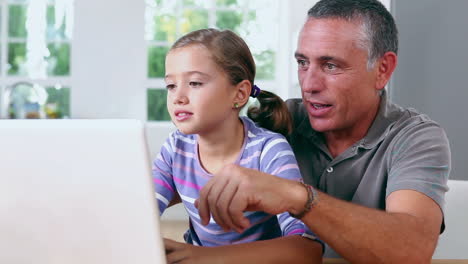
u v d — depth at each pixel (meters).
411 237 0.86
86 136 0.56
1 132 0.56
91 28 3.84
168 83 0.98
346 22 1.09
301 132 1.25
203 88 0.95
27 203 0.57
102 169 0.56
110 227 0.57
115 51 3.87
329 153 1.22
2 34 4.02
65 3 4.04
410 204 0.98
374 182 1.17
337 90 1.11
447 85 2.59
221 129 1.01
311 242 0.89
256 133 1.05
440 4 2.58
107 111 3.89
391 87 2.63
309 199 0.79
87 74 3.86
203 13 4.09
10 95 3.93
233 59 0.99
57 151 0.56
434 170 1.05
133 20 3.87
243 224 0.76
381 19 1.13
